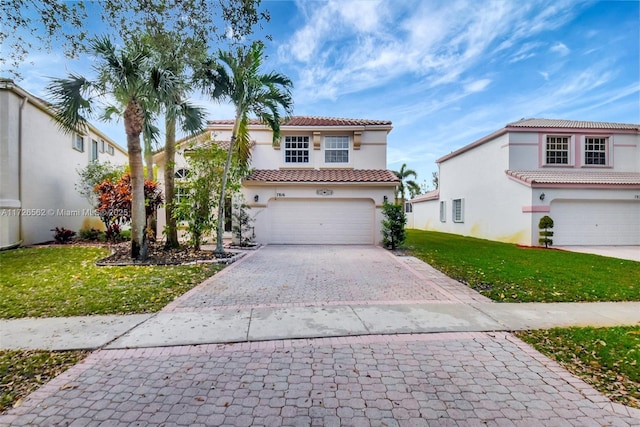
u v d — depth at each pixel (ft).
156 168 55.57
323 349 13.88
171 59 28.55
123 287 23.38
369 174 52.85
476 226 65.41
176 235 41.42
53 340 14.57
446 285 25.21
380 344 14.39
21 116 44.60
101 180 56.24
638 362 12.50
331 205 51.49
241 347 14.06
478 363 12.67
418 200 100.53
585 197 51.01
